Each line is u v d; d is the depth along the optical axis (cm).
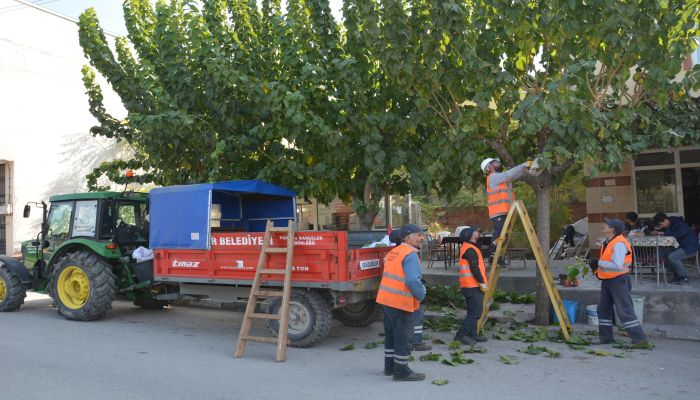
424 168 916
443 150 828
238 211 1052
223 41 992
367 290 754
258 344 781
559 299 770
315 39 934
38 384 574
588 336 780
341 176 981
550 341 754
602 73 797
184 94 1026
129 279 985
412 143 962
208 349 747
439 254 1461
